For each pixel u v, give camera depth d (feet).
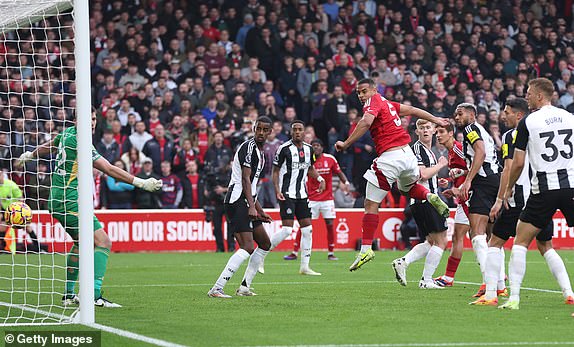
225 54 249.96
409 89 246.47
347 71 244.63
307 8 264.31
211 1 269.85
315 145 180.45
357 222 219.00
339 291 114.73
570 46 282.97
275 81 253.03
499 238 98.89
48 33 243.60
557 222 222.89
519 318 85.46
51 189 97.50
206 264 169.58
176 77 240.94
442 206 109.81
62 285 125.18
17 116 221.46
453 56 264.11
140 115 230.27
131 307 96.12
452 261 120.57
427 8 276.41
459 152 115.44
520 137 88.79
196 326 80.18
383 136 110.52
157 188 94.38
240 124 228.02
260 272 147.84
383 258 184.65
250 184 105.29
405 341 71.05
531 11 287.48
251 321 83.51
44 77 234.38
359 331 76.69
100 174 211.82
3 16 101.76
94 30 252.83
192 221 212.23
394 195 222.07
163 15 257.55
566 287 97.30
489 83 259.19
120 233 208.85
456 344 69.56
